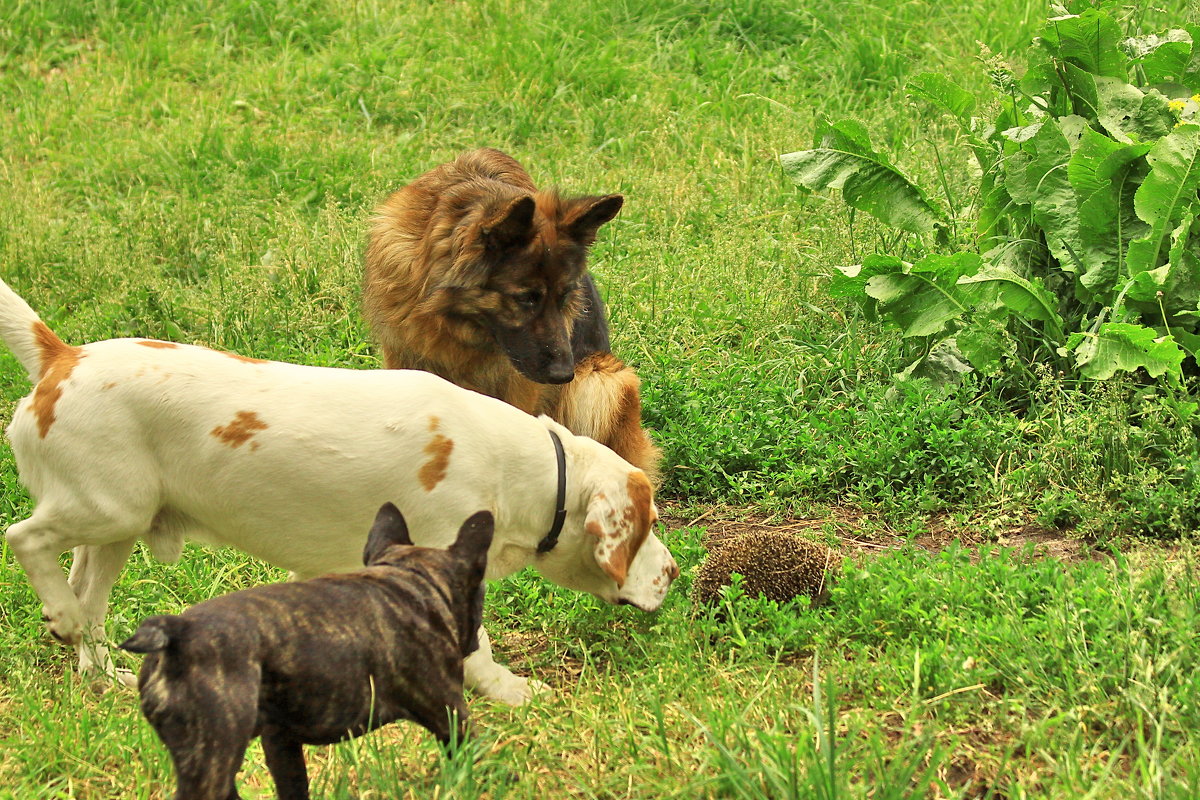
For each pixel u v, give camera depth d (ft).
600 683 14.24
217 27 40.75
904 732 12.25
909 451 20.03
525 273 17.42
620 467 14.37
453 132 35.50
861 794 10.72
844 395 22.49
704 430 21.07
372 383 13.91
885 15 40.34
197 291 27.30
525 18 40.27
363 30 40.24
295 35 40.75
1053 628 13.79
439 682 11.51
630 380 20.06
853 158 23.79
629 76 37.73
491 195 17.75
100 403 13.33
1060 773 11.39
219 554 17.79
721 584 15.94
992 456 19.75
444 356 18.54
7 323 13.89
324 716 10.59
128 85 37.70
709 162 33.47
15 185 32.01
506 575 14.73
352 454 13.43
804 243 28.22
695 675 13.98
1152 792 10.88
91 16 41.32
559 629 15.96
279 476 13.41
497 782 11.98
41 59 39.52
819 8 41.09
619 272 27.32
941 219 23.86
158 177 33.06
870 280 21.68
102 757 12.99
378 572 11.37
